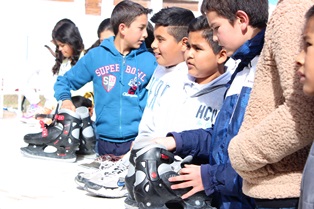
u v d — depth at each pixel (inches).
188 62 108.0
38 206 114.6
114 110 162.6
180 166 99.8
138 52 163.6
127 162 128.8
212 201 99.8
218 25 84.0
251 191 71.5
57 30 228.5
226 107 90.2
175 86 117.7
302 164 68.5
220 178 87.2
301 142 63.7
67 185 132.8
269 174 69.3
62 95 166.6
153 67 162.6
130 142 163.3
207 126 107.0
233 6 81.5
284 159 68.4
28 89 277.9
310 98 62.2
